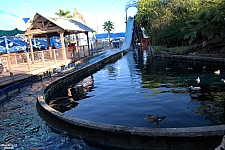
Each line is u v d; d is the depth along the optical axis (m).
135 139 4.60
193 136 4.30
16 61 16.84
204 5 22.19
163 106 7.28
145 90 9.66
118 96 9.08
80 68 17.55
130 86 10.74
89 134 5.17
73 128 5.48
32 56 16.73
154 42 31.11
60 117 5.84
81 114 7.22
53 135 5.73
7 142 5.50
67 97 9.80
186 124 5.74
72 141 5.29
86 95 9.80
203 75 11.80
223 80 10.07
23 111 7.91
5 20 10.42
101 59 22.44
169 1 31.03
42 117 7.02
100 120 6.51
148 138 4.49
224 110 6.50
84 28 25.28
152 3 38.69
